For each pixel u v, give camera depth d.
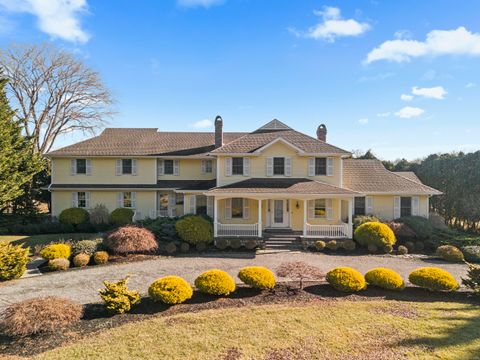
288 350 6.39
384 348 6.45
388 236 17.22
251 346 6.55
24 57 30.72
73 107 34.19
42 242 18.08
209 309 8.76
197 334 7.11
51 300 7.86
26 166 22.17
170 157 24.55
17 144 21.48
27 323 6.98
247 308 8.75
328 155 21.11
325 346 6.54
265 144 21.56
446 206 25.61
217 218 19.50
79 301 9.66
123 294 8.67
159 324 7.69
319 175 21.33
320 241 17.95
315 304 9.07
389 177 23.05
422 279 10.16
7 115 20.53
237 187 19.61
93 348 6.54
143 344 6.69
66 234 20.73
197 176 25.30
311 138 22.59
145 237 15.52
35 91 32.09
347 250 17.56
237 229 18.94
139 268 13.78
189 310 8.71
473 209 22.16
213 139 27.50
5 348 6.70
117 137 27.02
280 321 7.79
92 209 23.25
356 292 10.12
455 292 10.25
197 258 15.78
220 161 21.36
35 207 26.16
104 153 24.16
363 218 19.94
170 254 16.56
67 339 7.05
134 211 23.66
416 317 8.05
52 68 32.12
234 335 7.05
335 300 9.47
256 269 10.39
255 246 17.89
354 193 18.36
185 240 17.56
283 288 10.47
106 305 8.50
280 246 18.14
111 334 7.18
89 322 7.93
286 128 23.94
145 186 24.16
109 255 15.56
